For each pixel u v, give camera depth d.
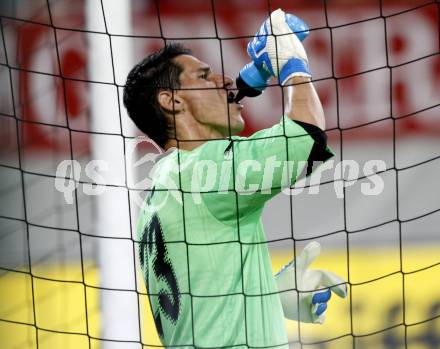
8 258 24.58
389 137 27.56
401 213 27.22
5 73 23.89
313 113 13.44
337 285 15.27
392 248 26.33
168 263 14.15
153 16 26.11
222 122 14.29
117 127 20.77
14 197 24.89
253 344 13.89
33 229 24.55
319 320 15.18
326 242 26.45
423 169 27.61
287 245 26.31
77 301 23.47
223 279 13.89
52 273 24.02
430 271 25.31
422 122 27.72
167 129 14.49
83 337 22.78
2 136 24.61
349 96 27.38
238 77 14.56
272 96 27.31
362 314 24.39
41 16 23.77
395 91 27.55
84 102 24.44
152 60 14.51
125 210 20.58
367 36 27.14
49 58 24.00
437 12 27.05
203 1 26.50
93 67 20.83
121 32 20.81
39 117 24.56
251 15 26.56
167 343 14.65
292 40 14.05
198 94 14.25
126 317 20.52
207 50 26.52
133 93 14.54
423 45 27.22
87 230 24.11
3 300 23.61
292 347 22.88
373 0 27.00
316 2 26.98
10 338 22.91
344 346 23.67
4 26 23.42
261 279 13.98
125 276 20.44
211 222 13.87
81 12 23.81
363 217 27.12
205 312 13.95
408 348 24.31
